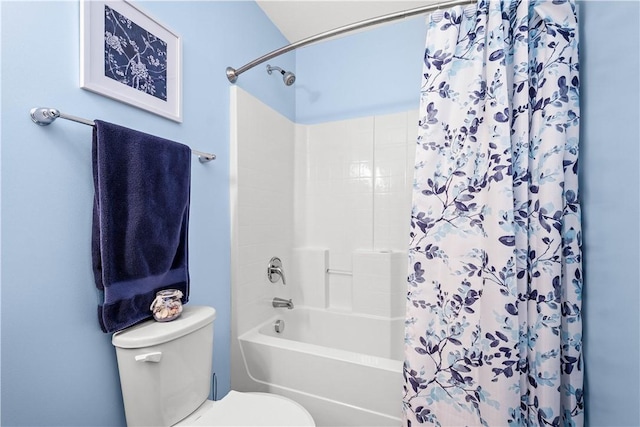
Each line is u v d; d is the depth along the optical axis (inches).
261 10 71.4
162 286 40.0
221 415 37.1
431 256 40.9
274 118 73.4
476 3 39.8
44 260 29.4
